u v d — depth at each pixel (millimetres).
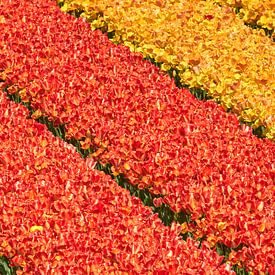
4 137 13430
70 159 12688
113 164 12664
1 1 19859
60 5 21391
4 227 10578
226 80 15648
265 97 15164
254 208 11188
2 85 16188
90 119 14070
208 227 10672
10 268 10633
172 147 13102
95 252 10133
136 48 18125
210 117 14578
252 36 18531
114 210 11078
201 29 18594
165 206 11844
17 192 11539
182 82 16609
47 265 9594
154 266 9766
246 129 14289
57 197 11406
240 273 10484
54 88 15297
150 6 19359
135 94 15359
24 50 17422
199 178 12055
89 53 17344
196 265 9750
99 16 19828
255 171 12508
